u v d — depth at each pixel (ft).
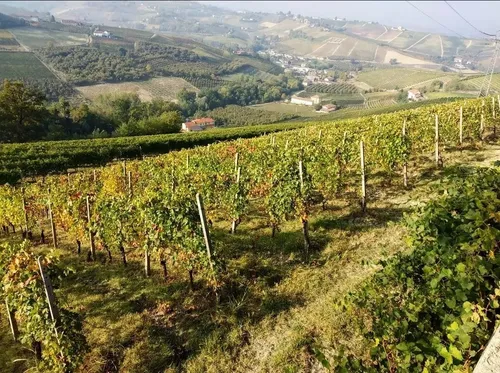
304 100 569.64
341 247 33.22
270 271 31.01
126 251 39.04
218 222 44.19
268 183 42.98
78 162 114.62
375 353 13.44
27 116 204.54
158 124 231.50
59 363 20.93
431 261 15.30
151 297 29.25
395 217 37.47
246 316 25.89
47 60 567.18
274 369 21.01
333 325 22.98
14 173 92.53
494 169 20.66
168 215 30.25
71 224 38.70
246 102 569.64
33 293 22.29
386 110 309.42
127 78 556.92
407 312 13.46
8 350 25.38
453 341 11.09
